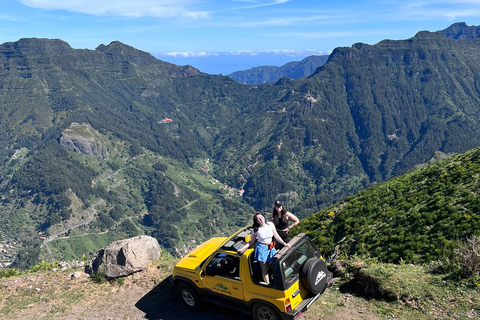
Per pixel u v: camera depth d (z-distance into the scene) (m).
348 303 9.36
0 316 11.38
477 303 8.20
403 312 8.54
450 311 8.20
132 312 10.70
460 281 9.18
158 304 10.89
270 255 8.17
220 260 9.12
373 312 8.78
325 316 8.85
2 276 14.16
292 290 7.86
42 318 11.00
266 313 8.28
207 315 9.77
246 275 8.34
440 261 11.12
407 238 17.38
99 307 11.28
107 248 13.40
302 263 8.30
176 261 13.49
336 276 11.16
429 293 8.91
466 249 10.09
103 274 12.91
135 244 13.17
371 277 9.72
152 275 12.59
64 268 14.41
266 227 8.28
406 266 11.77
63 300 11.94
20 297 12.48
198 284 9.52
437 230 17.16
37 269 14.76
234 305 8.99
